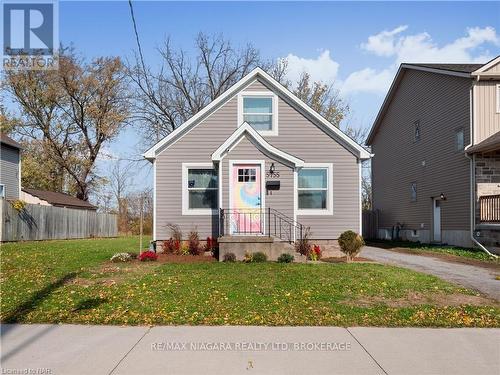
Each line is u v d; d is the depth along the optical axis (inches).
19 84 1519.4
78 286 394.9
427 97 971.9
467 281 444.1
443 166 895.7
